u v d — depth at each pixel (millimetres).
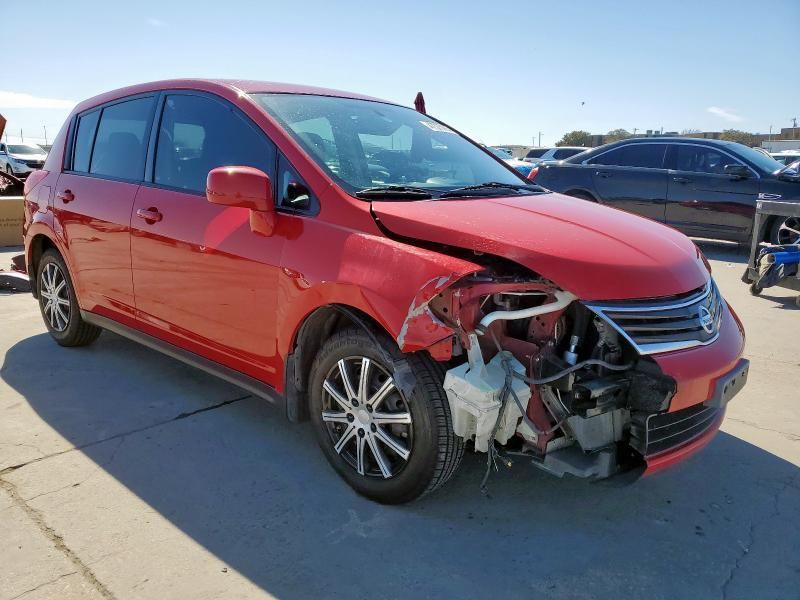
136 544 2598
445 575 2479
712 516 2918
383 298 2574
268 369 3191
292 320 2963
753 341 5379
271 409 3893
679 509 2965
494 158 4219
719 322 2930
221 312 3354
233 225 3270
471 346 2498
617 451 2666
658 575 2516
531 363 2609
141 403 3934
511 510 2910
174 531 2691
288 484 3072
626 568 2551
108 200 4047
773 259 6477
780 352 5102
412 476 2732
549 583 2453
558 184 10477
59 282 4770
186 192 3605
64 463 3205
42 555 2508
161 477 3102
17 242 9875
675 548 2684
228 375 3459
